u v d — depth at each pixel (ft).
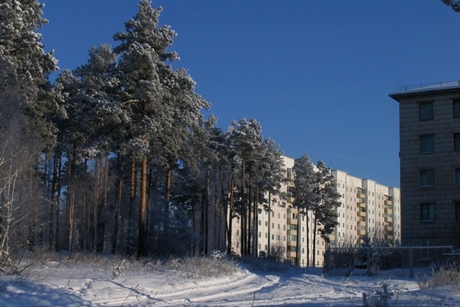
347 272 115.03
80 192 159.94
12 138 83.25
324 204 272.92
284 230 353.51
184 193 216.54
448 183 171.42
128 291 64.85
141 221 123.54
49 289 59.57
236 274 101.19
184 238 155.12
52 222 155.02
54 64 120.47
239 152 210.79
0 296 53.57
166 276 81.25
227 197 234.58
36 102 121.80
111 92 120.98
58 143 154.30
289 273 132.77
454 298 57.41
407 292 66.44
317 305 53.42
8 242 75.36
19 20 111.34
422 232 172.04
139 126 119.24
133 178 149.59
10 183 77.20
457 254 111.45
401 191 176.24
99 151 120.47
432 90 175.32
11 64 106.42
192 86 126.93
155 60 120.67
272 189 246.47
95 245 147.74
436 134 174.60
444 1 66.69
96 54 168.86
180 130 125.90
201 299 63.57
